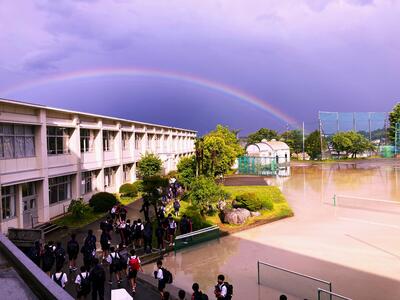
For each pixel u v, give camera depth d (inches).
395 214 1037.2
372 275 575.2
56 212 1013.8
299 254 690.8
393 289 519.2
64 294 119.7
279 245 754.8
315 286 533.0
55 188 1023.6
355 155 3484.3
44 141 937.5
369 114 3639.3
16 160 840.3
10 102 795.4
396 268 604.1
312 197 1363.2
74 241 590.9
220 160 1594.5
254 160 2279.8
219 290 422.0
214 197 978.1
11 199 832.3
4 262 171.6
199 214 992.9
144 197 1027.9
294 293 510.0
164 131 2215.8
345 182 1796.3
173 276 595.5
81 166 1181.7
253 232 868.0
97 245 755.4
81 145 1216.8
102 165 1317.7
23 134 884.6
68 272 585.3
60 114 1059.3
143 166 1498.5
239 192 1413.6
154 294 512.7
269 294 510.3
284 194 1446.9
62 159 1044.5
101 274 458.3
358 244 748.6
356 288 525.0
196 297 404.5
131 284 520.1
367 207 1151.6
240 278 577.3
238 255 696.4
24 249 645.3
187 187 1290.6
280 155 2800.2
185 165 1358.3
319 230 871.1
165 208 1021.2
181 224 777.6
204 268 629.9
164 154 2153.1
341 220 975.0
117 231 804.0
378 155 3535.9
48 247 545.6
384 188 1567.4
